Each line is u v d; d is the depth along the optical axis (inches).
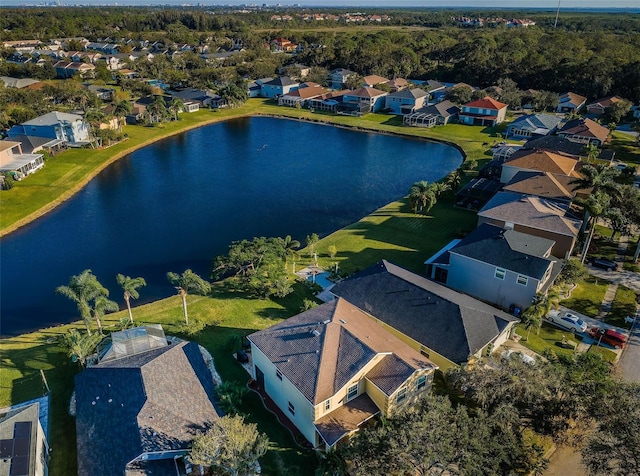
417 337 1537.9
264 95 6594.5
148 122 5054.1
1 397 1409.9
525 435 1227.2
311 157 4190.5
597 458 984.9
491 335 1520.7
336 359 1300.4
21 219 2842.0
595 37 7859.3
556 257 2156.7
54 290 2142.0
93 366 1421.0
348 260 2301.9
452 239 2512.3
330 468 1083.9
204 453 1048.8
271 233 2736.2
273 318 1835.6
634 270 2143.2
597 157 3400.6
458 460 932.6
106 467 1096.2
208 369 1459.2
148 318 1833.2
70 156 3934.5
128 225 2832.2
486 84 6496.1
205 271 2301.9
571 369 1249.4
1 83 5305.1
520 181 2600.9
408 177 3656.5
